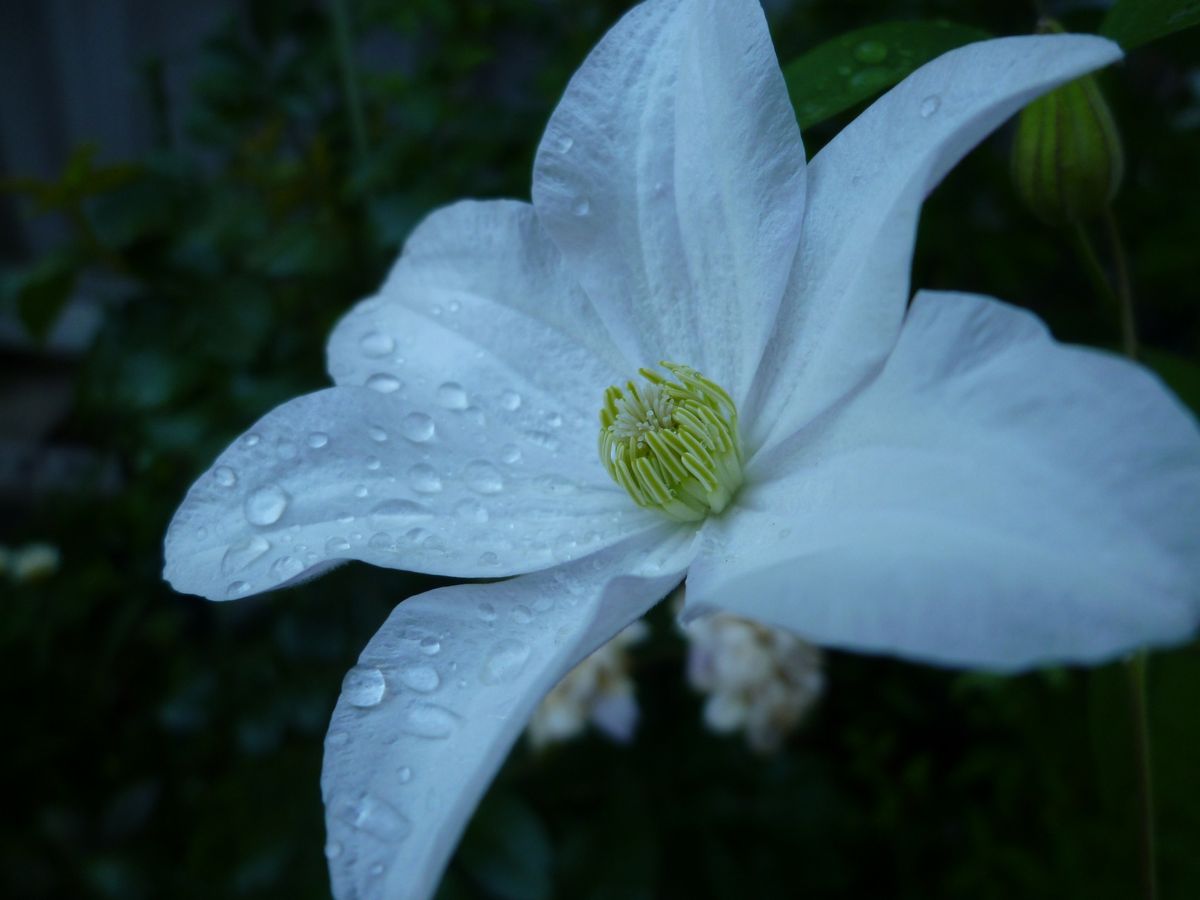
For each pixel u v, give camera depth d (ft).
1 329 1.98
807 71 0.61
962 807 1.06
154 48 1.84
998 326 0.44
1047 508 0.39
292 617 0.96
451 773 0.45
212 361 0.94
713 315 0.60
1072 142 0.61
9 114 1.93
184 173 0.95
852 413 0.49
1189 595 0.35
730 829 1.02
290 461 0.56
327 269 0.93
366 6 1.04
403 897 0.41
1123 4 0.58
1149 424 0.38
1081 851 0.92
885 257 0.46
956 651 0.37
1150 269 0.99
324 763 0.47
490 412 0.61
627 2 1.00
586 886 0.95
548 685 0.43
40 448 1.82
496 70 1.47
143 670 1.26
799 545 0.47
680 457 0.56
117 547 1.29
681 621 0.46
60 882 1.04
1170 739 0.66
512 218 0.64
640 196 0.62
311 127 1.10
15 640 1.26
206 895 0.95
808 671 0.85
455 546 0.56
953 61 0.50
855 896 1.08
